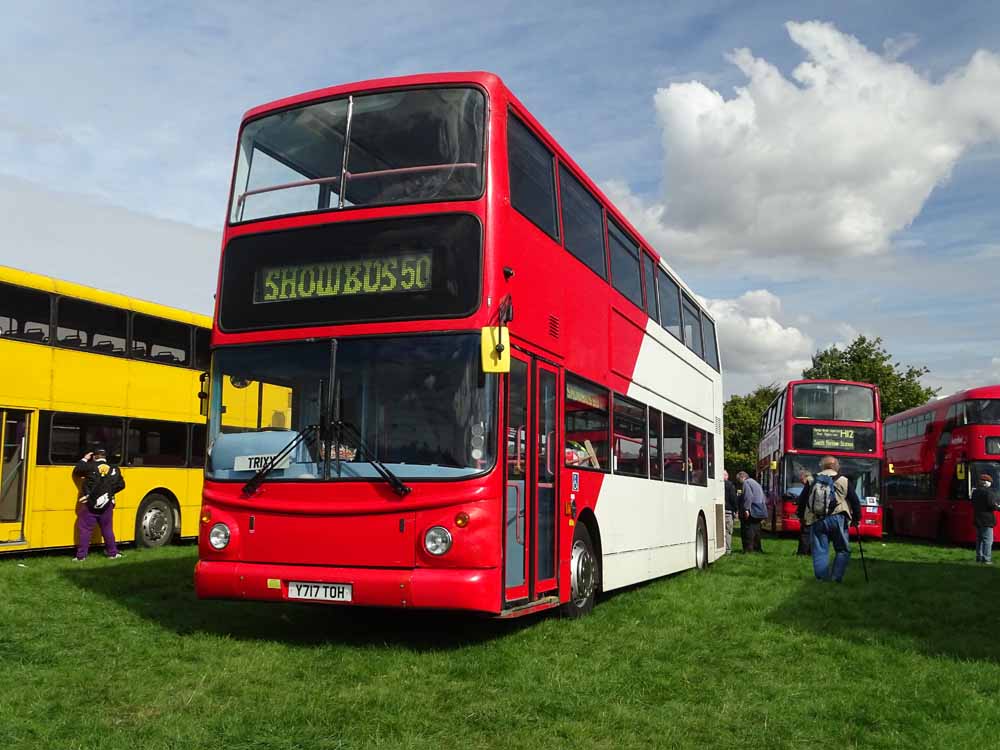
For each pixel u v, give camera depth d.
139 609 11.16
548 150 10.95
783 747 6.14
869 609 12.83
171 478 20.30
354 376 8.95
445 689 7.43
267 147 9.88
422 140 9.33
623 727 6.54
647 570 14.23
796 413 33.97
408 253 9.02
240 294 9.55
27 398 17.23
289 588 8.84
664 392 15.93
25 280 17.45
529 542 9.62
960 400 32.41
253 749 5.78
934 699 7.53
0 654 8.42
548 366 10.41
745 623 11.14
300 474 8.98
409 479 8.62
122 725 6.27
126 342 19.44
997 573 19.53
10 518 16.89
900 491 39.22
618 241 13.74
